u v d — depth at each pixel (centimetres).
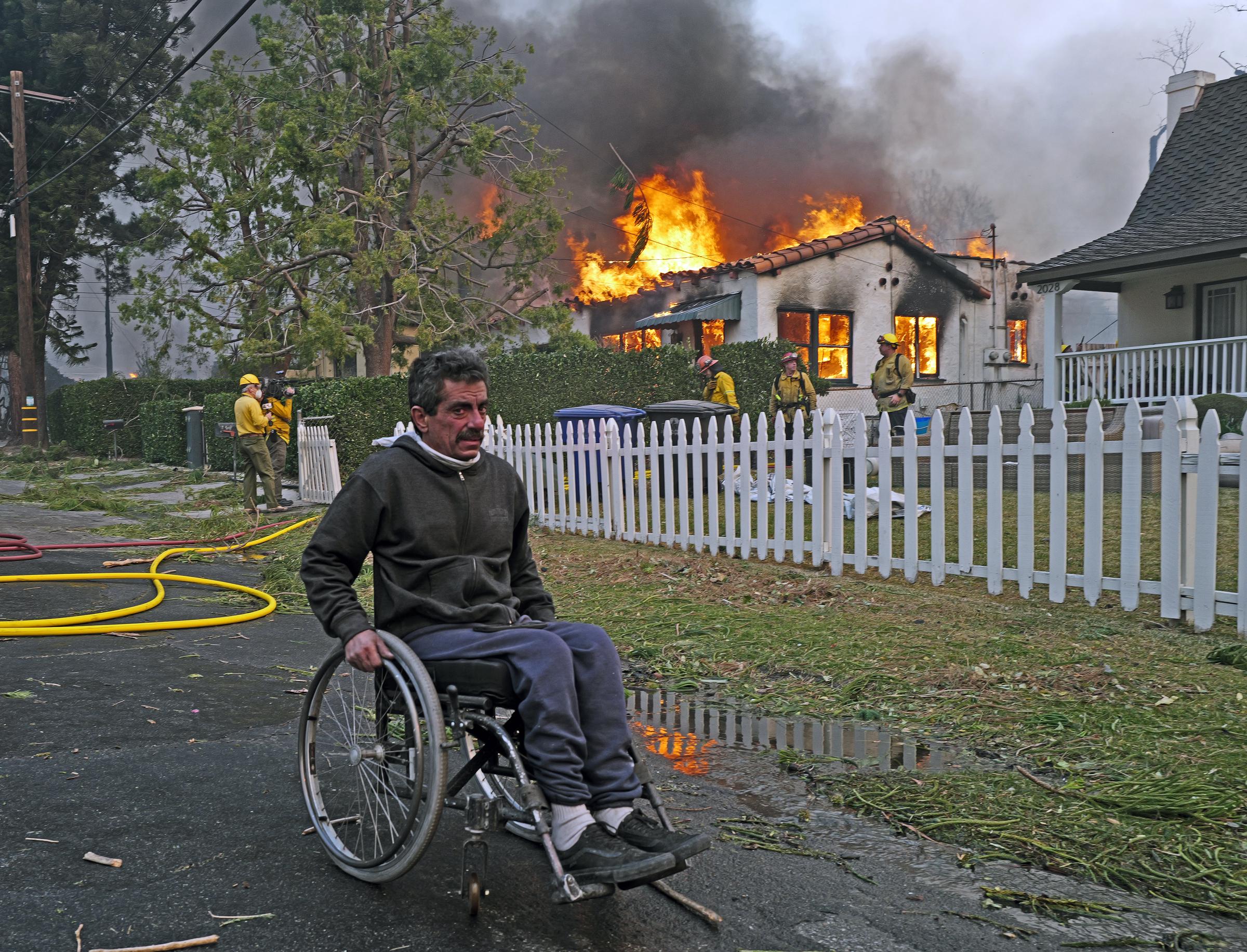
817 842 315
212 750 386
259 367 2273
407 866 259
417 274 2117
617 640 587
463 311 2183
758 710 458
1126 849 301
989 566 631
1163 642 516
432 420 287
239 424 1232
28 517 1204
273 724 427
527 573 313
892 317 2241
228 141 2044
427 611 281
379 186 2102
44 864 279
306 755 302
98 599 700
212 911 257
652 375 1603
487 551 292
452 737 259
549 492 1029
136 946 237
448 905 266
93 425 2580
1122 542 571
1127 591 568
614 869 233
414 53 2034
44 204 3303
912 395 1314
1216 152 1794
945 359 2317
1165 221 1667
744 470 791
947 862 299
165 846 296
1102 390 1661
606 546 905
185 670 512
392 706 291
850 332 2198
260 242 2106
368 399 1468
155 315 2173
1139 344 1773
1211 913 266
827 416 731
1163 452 546
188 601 714
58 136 3341
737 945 249
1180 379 1560
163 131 2123
